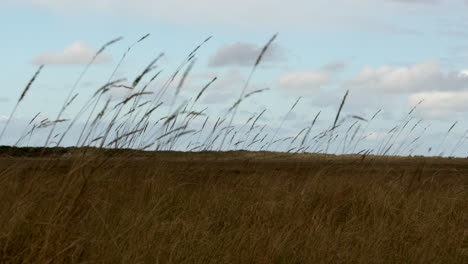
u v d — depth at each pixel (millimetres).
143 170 6082
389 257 5062
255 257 4391
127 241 4234
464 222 6758
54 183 4434
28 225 3938
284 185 6934
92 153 4633
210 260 4297
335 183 7332
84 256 3852
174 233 4762
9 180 4383
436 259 4980
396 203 7027
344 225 6020
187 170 6703
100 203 5027
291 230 5051
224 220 5879
